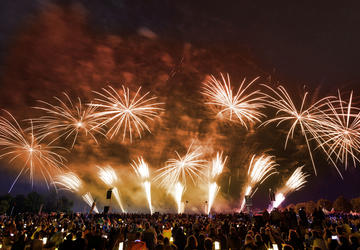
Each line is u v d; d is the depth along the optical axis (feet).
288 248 26.66
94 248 33.50
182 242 36.40
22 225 61.41
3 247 41.81
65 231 49.60
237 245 32.58
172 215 113.60
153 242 37.19
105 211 120.06
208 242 28.86
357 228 50.37
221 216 88.94
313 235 35.37
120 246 30.73
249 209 74.02
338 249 28.17
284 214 57.47
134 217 113.39
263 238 35.22
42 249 34.40
